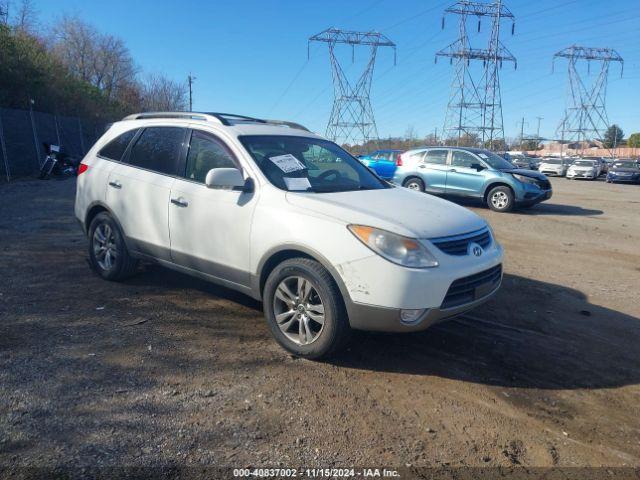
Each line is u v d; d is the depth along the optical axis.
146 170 5.12
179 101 56.56
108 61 46.00
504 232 10.27
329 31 45.97
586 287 6.39
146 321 4.60
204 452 2.82
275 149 4.66
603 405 3.54
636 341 4.67
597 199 18.12
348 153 5.46
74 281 5.64
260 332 4.48
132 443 2.86
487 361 4.11
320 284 3.74
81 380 3.50
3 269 5.96
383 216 3.81
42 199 12.12
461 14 46.19
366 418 3.24
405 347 4.29
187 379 3.60
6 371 3.56
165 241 4.85
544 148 94.19
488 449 2.99
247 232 4.16
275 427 3.09
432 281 3.56
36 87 22.41
